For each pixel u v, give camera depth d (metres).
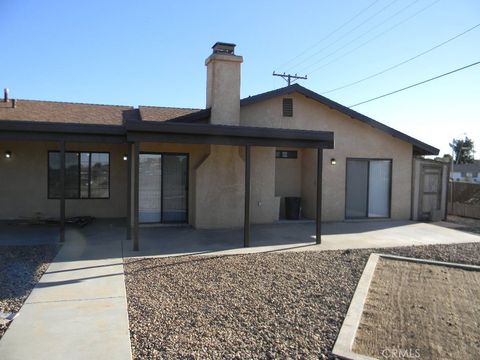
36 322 5.09
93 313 5.43
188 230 12.31
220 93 12.79
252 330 5.02
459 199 18.47
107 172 14.51
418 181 15.97
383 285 7.10
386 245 10.59
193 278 7.18
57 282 6.79
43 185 13.92
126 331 4.87
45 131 9.75
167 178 13.13
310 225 13.81
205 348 4.49
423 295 6.59
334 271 7.83
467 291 6.81
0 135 9.48
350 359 4.36
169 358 4.25
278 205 14.15
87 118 14.27
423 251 9.81
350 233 12.47
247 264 8.27
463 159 75.81
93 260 8.35
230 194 12.95
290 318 5.43
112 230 12.05
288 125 14.23
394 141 15.66
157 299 6.05
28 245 9.67
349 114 14.71
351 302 6.07
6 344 4.47
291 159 15.68
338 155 14.92
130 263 8.20
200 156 13.20
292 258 8.89
